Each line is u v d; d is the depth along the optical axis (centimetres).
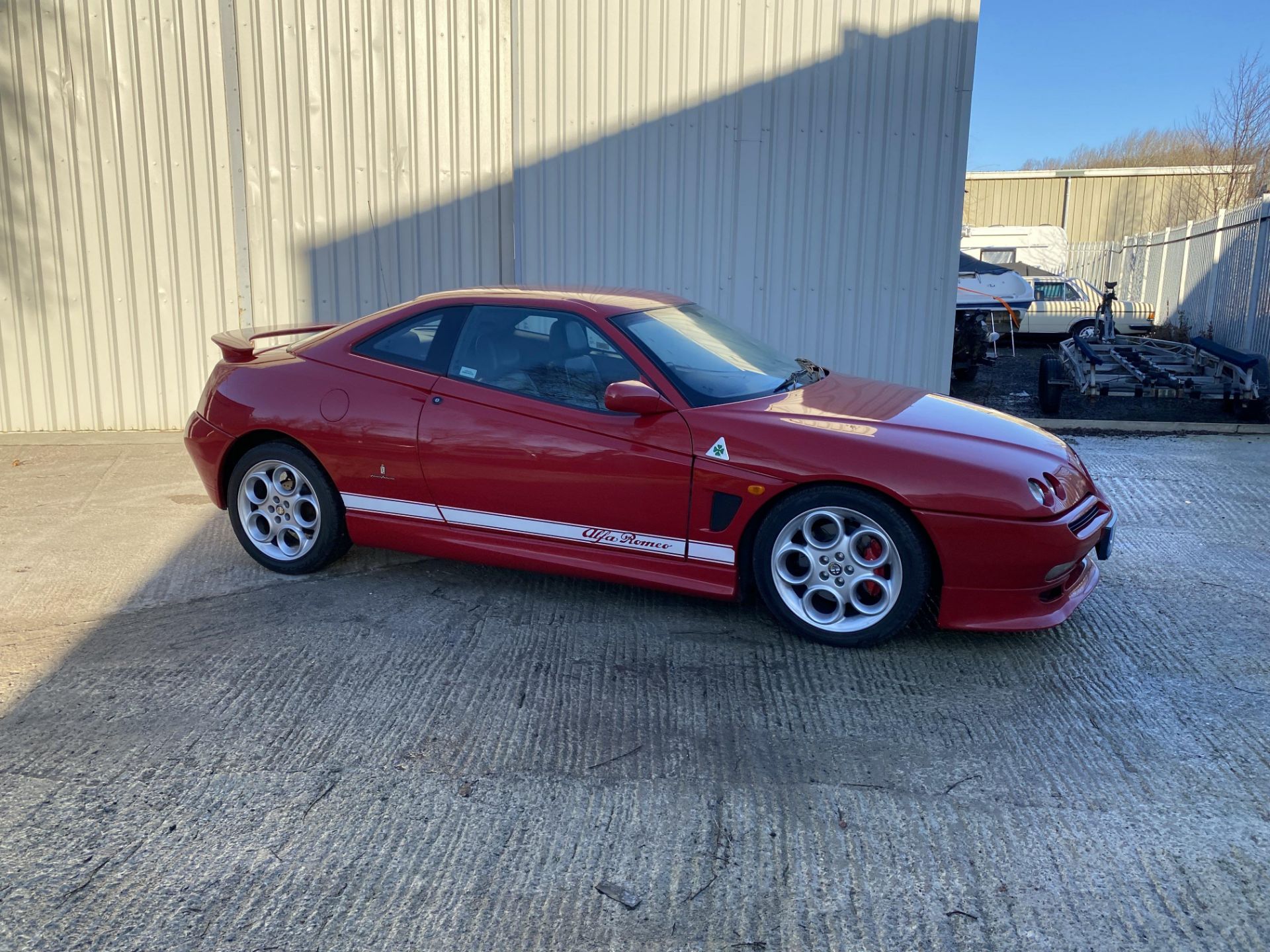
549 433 403
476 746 309
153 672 359
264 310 811
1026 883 243
